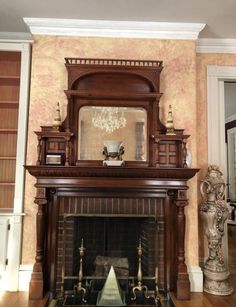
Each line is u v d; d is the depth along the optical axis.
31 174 2.62
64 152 2.78
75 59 2.84
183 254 2.67
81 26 2.95
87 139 2.91
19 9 2.75
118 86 2.92
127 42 3.00
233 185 6.80
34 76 2.92
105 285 2.50
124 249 2.91
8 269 2.78
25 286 2.76
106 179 2.65
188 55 3.02
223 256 3.13
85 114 2.93
